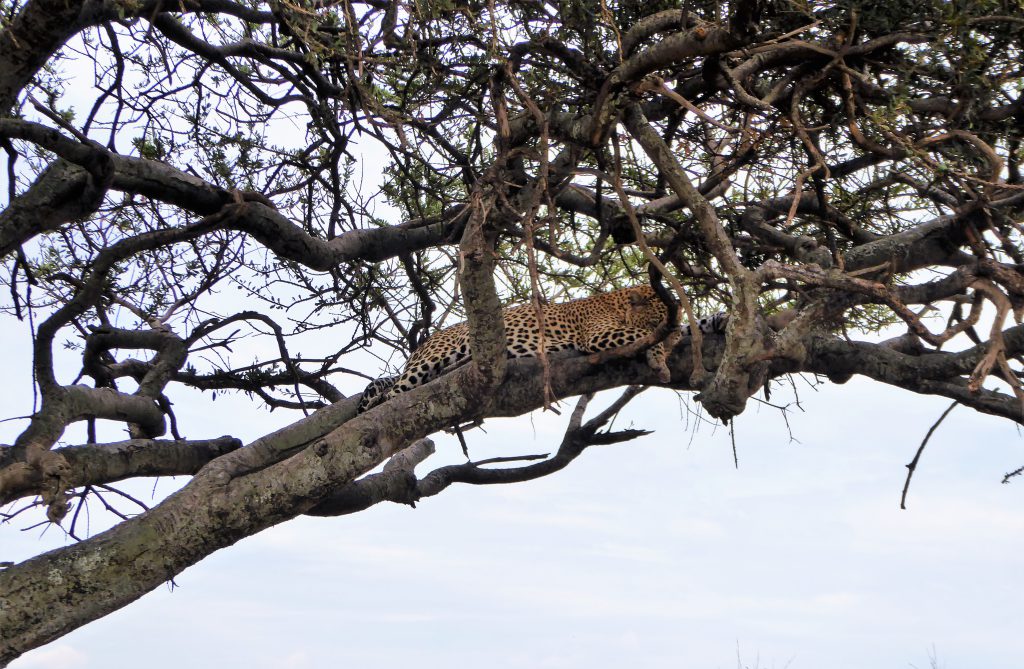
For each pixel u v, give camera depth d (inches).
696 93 357.4
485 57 337.1
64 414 410.9
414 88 364.8
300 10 315.3
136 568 370.9
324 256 480.1
